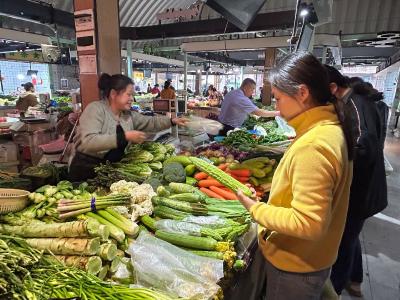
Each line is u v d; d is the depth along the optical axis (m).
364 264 2.75
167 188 1.77
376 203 1.98
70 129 3.46
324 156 0.90
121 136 1.94
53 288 0.92
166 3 7.13
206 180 1.93
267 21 4.62
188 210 1.53
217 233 1.32
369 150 1.84
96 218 1.34
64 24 5.06
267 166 2.18
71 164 2.16
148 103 8.27
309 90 0.98
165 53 10.77
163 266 1.15
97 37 2.70
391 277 2.57
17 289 0.90
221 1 2.74
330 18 3.27
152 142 2.36
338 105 1.01
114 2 2.85
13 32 5.77
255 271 1.78
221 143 3.24
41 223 1.26
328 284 1.62
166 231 1.36
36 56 9.23
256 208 1.11
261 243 1.28
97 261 1.10
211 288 1.08
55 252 1.14
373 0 6.54
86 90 2.87
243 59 13.88
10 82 12.84
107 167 1.92
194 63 14.20
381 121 2.03
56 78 13.69
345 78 1.94
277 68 1.02
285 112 1.05
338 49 6.49
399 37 5.60
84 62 2.81
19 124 4.60
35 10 4.57
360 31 6.87
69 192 1.50
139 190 1.53
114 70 2.96
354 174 1.89
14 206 1.34
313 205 0.89
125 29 6.01
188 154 2.40
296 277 1.16
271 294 1.26
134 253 1.20
